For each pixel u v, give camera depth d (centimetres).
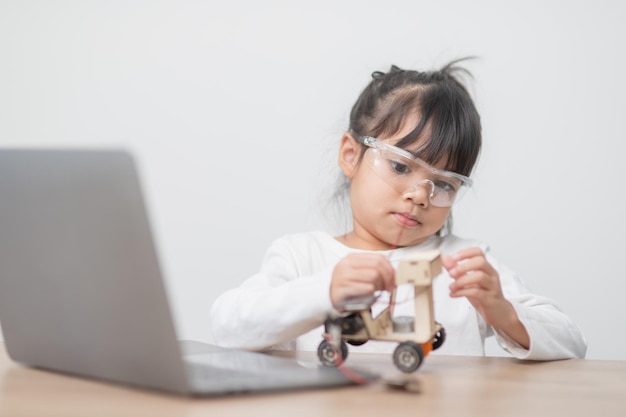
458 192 147
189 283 251
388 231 147
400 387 79
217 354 97
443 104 149
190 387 69
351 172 159
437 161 146
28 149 75
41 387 77
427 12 238
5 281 86
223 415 65
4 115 265
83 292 75
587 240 227
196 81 252
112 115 258
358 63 241
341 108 241
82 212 71
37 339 85
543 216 228
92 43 260
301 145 243
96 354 77
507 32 231
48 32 263
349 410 68
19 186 77
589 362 112
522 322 112
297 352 117
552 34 229
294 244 161
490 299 111
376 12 241
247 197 248
